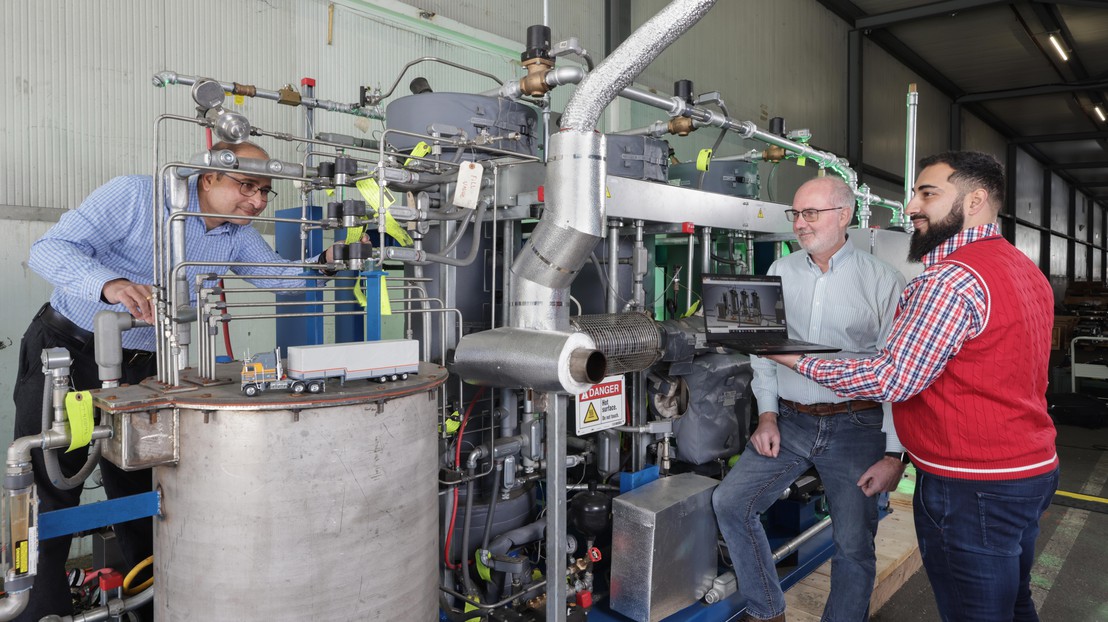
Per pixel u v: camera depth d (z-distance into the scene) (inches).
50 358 47.2
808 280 78.5
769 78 272.4
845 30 325.7
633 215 80.5
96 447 53.5
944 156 57.5
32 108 105.3
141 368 72.6
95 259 61.2
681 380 89.6
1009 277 53.1
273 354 57.5
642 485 83.5
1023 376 53.2
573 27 194.2
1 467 104.4
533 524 81.0
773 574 79.3
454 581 78.5
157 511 49.6
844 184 74.9
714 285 64.6
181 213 52.2
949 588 57.5
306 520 47.9
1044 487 54.4
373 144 101.2
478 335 55.2
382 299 65.7
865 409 74.5
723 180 112.3
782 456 78.7
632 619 76.6
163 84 86.6
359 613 50.7
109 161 114.0
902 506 126.2
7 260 103.9
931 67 384.8
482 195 74.9
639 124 214.8
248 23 128.3
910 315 54.9
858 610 74.2
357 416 49.4
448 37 161.8
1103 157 613.9
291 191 133.0
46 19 106.0
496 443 77.4
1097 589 108.6
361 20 144.9
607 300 86.4
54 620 57.6
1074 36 338.6
